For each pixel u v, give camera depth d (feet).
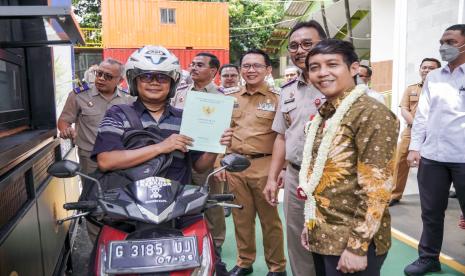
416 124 12.03
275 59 79.97
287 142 9.07
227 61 52.75
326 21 52.54
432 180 11.54
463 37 10.77
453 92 11.11
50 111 12.42
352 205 6.26
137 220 5.91
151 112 7.48
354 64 6.43
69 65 19.04
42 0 11.57
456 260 12.63
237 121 11.28
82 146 13.64
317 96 8.55
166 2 50.65
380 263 6.39
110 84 13.33
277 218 11.32
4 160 6.35
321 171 6.36
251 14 75.72
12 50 11.22
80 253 14.26
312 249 6.59
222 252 13.96
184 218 6.61
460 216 16.49
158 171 6.88
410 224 15.96
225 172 11.80
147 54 7.06
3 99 9.96
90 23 72.28
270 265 11.55
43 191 9.37
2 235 6.47
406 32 24.77
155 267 5.57
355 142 6.13
